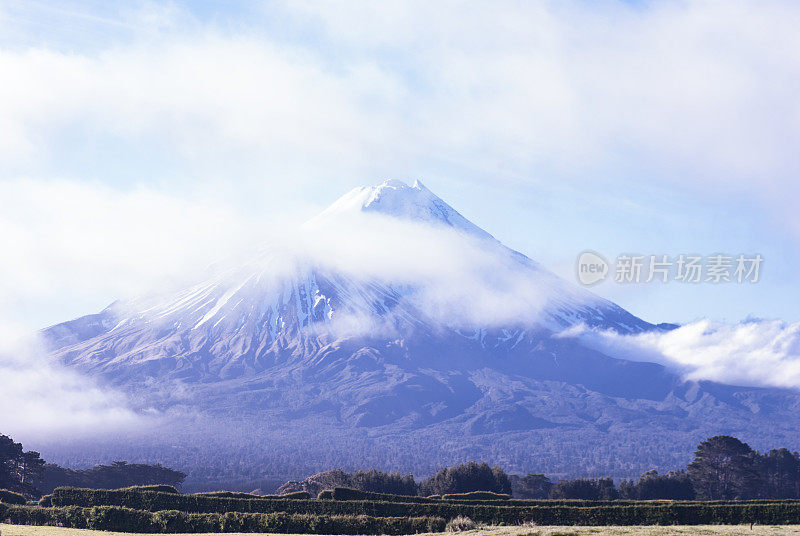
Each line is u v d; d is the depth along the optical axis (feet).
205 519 264.11
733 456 514.68
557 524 284.20
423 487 485.97
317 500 302.66
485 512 289.12
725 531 228.63
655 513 282.56
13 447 427.74
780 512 279.49
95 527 257.75
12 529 234.79
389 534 260.83
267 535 252.01
